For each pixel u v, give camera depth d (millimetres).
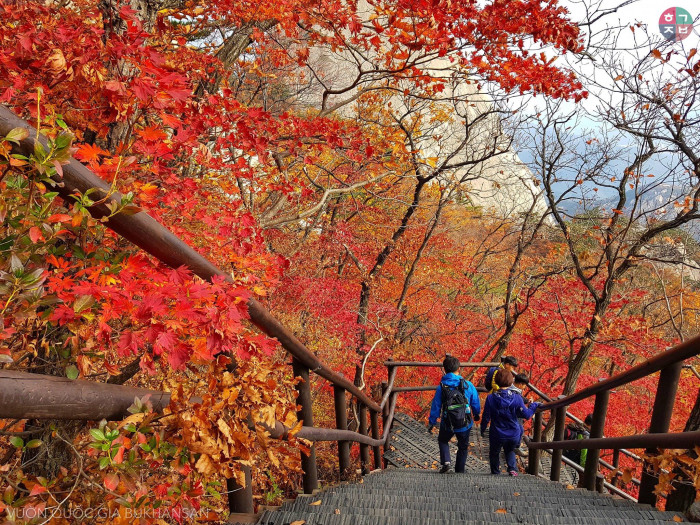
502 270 20000
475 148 14266
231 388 1968
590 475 5070
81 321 1579
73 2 3188
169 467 1843
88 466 1619
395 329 14945
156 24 4199
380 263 14766
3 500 1294
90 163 1734
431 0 5414
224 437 1912
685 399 13836
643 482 3691
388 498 4223
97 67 2260
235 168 4699
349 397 12922
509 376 7605
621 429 14508
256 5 5777
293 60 8047
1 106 1221
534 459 7695
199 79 5574
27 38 2154
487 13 6094
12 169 1320
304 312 10844
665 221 10977
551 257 15641
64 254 1728
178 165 4246
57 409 1216
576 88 7266
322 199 7398
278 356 4910
